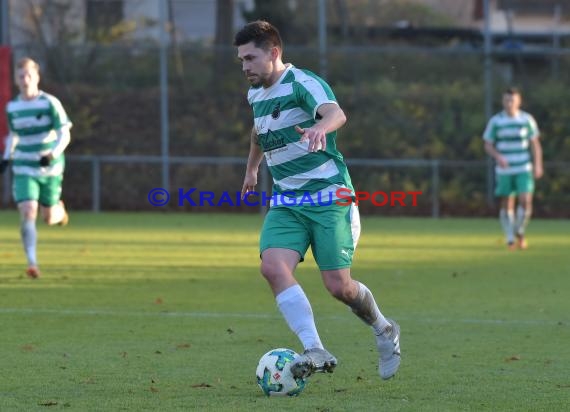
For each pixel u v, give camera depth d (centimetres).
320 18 8781
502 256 5388
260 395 2108
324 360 2041
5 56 8056
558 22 11244
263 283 4156
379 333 2252
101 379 2278
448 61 9131
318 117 2134
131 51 8912
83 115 8788
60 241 5900
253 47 2156
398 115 8900
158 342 2780
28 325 3056
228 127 8844
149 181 8550
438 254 5459
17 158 4088
